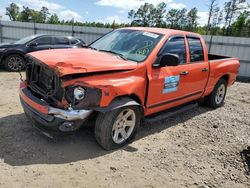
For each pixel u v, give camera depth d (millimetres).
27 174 3264
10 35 19594
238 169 3908
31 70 4160
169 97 4875
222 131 5316
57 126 3562
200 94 5914
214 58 7438
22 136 4203
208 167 3879
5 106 5609
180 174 3623
